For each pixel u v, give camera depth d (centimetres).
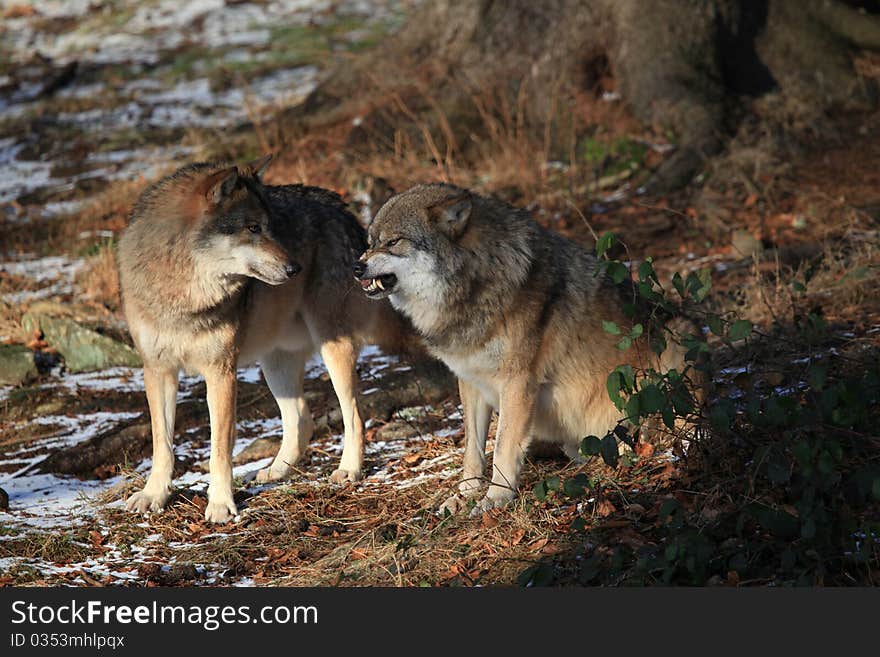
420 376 1322
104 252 1873
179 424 1274
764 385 1036
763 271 1511
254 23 3644
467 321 929
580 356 966
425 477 1056
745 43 2223
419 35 2456
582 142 2145
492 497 933
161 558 928
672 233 1817
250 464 1186
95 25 3766
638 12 2183
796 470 818
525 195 2034
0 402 1382
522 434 948
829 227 1681
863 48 2266
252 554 927
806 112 2103
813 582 709
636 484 908
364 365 1434
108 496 1070
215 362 1026
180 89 3081
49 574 884
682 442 938
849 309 1261
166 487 1040
